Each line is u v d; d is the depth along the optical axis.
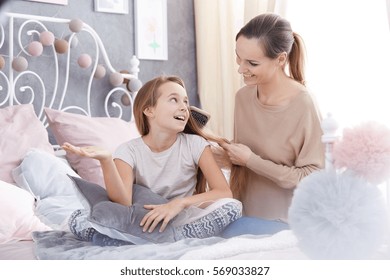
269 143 1.81
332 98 2.69
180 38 3.22
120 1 3.00
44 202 2.03
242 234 1.46
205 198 1.54
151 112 1.68
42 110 2.68
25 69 2.58
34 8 2.71
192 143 1.71
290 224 1.04
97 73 2.85
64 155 2.49
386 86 2.50
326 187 1.00
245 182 1.88
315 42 2.73
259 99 1.87
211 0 3.15
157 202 1.52
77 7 2.86
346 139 1.07
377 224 0.97
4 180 2.13
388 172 1.04
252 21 1.78
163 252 1.25
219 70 3.15
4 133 2.26
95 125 2.55
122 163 1.63
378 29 2.53
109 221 1.37
